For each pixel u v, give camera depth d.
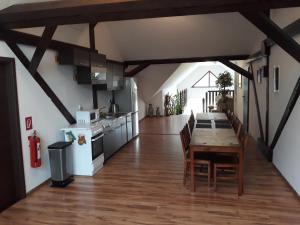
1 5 3.06
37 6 3.01
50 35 3.39
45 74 4.18
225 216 3.10
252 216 3.09
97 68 5.20
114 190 3.91
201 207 3.33
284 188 3.85
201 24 5.88
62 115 4.64
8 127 3.54
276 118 4.66
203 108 13.82
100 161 4.86
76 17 2.87
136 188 3.96
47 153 4.22
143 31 6.27
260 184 4.00
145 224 2.97
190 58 7.34
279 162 4.45
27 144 3.78
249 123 7.48
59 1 2.98
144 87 9.43
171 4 2.53
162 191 3.83
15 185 3.64
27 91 3.76
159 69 8.49
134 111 7.38
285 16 4.02
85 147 4.47
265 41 5.05
